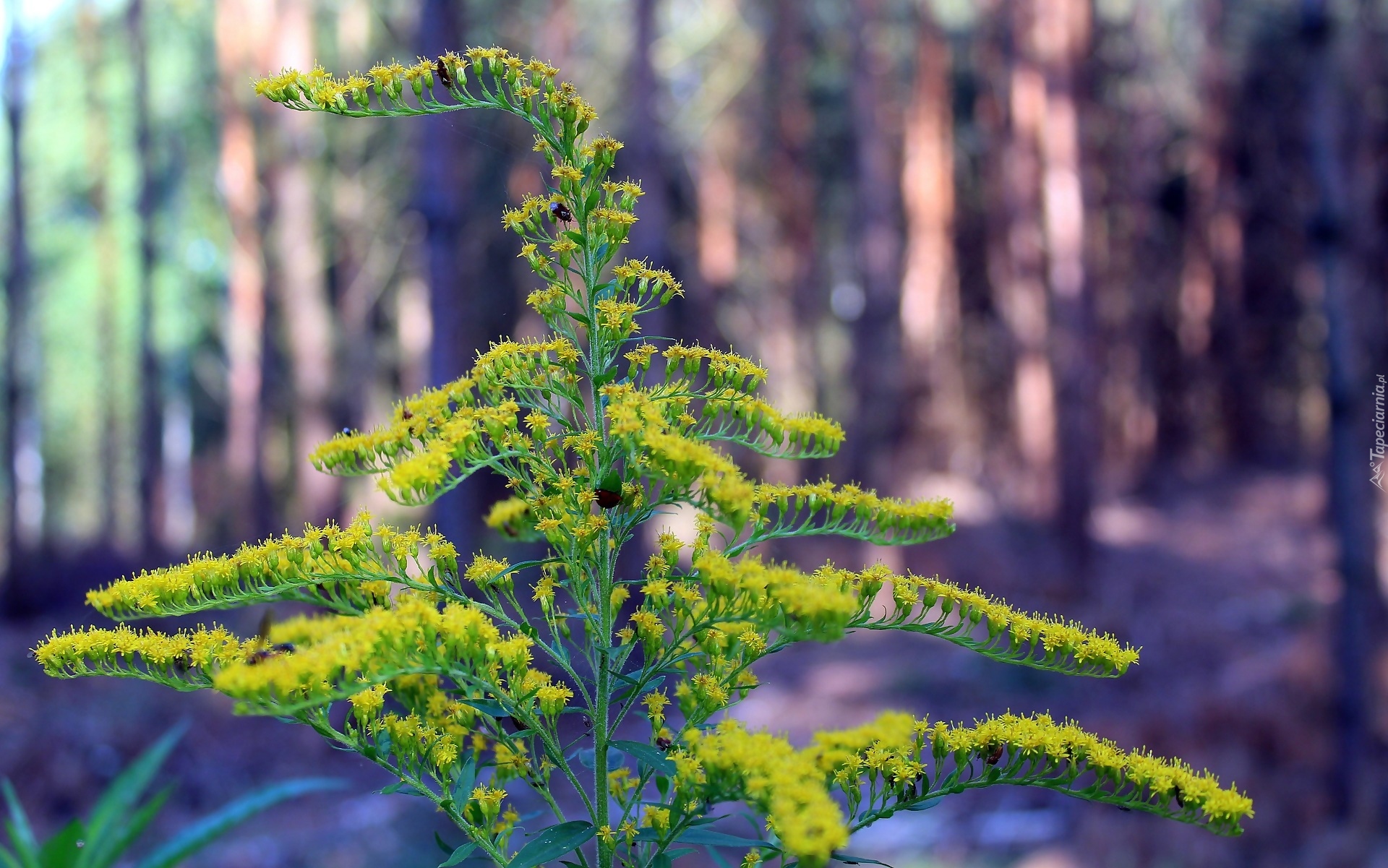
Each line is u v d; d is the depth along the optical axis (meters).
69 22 21.62
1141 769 1.34
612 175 10.76
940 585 1.43
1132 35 22.11
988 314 24.14
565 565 1.44
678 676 1.61
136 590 1.31
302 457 13.45
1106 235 22.11
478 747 1.47
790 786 1.12
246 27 16.38
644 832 1.29
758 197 21.97
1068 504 13.12
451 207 8.07
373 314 23.19
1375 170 15.62
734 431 1.52
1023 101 16.72
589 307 1.45
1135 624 11.58
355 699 1.33
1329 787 6.57
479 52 1.41
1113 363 22.41
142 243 19.41
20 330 14.66
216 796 8.17
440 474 1.33
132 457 27.81
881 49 18.69
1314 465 21.28
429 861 6.45
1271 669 9.11
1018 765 1.36
